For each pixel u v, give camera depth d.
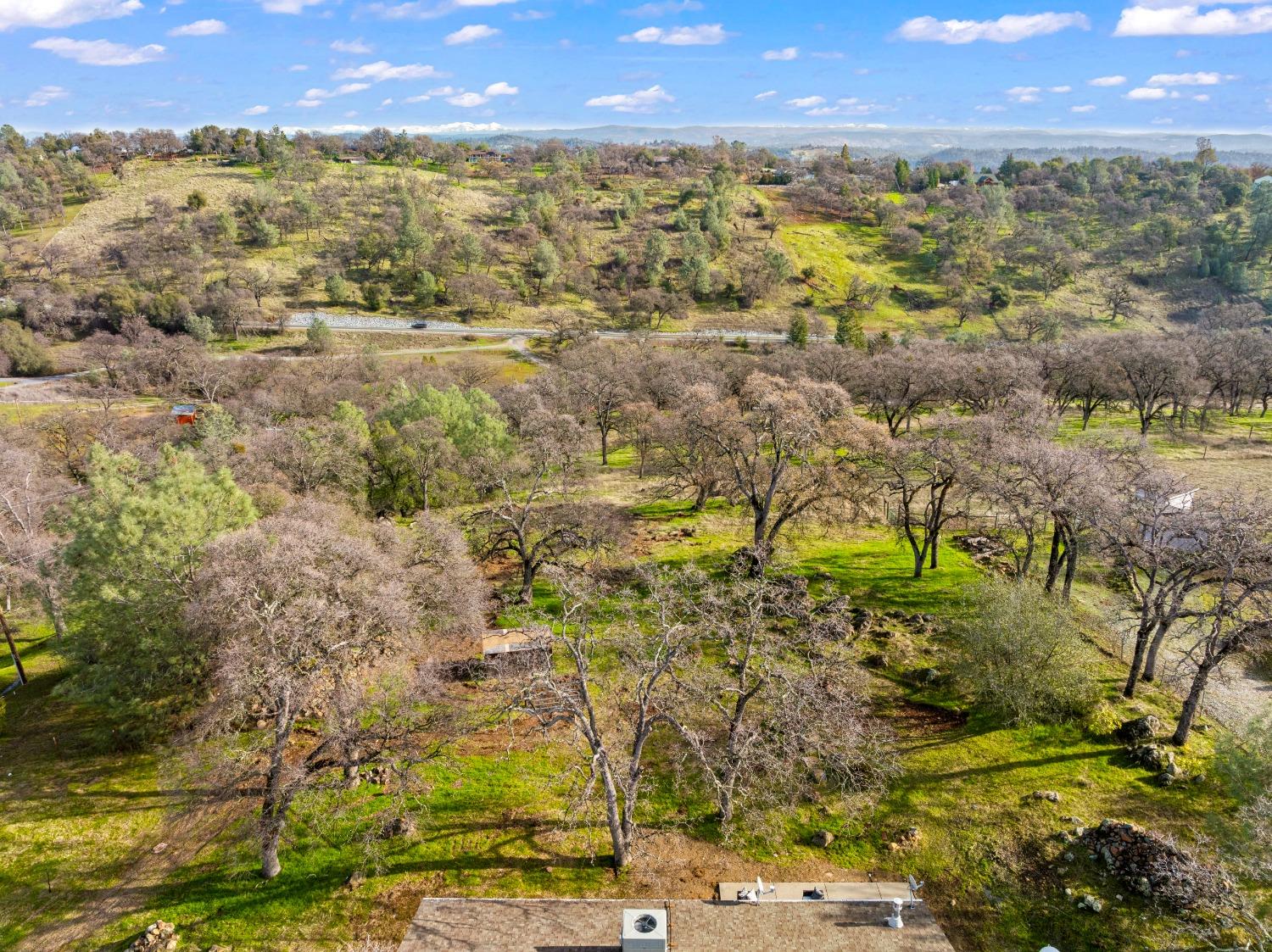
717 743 33.31
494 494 63.84
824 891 26.11
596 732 26.80
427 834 28.91
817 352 95.75
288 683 25.27
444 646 40.75
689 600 33.44
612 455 89.94
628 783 27.69
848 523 58.50
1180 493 39.41
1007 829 28.58
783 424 46.69
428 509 61.78
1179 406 93.94
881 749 32.19
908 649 41.22
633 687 35.06
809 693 29.58
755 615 30.64
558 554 51.28
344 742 27.39
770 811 29.77
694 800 30.95
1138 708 35.28
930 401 84.69
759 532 49.72
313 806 29.27
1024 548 55.88
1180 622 44.25
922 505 66.88
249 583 26.44
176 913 25.53
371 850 26.75
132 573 33.09
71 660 34.44
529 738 34.47
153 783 31.95
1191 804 28.98
